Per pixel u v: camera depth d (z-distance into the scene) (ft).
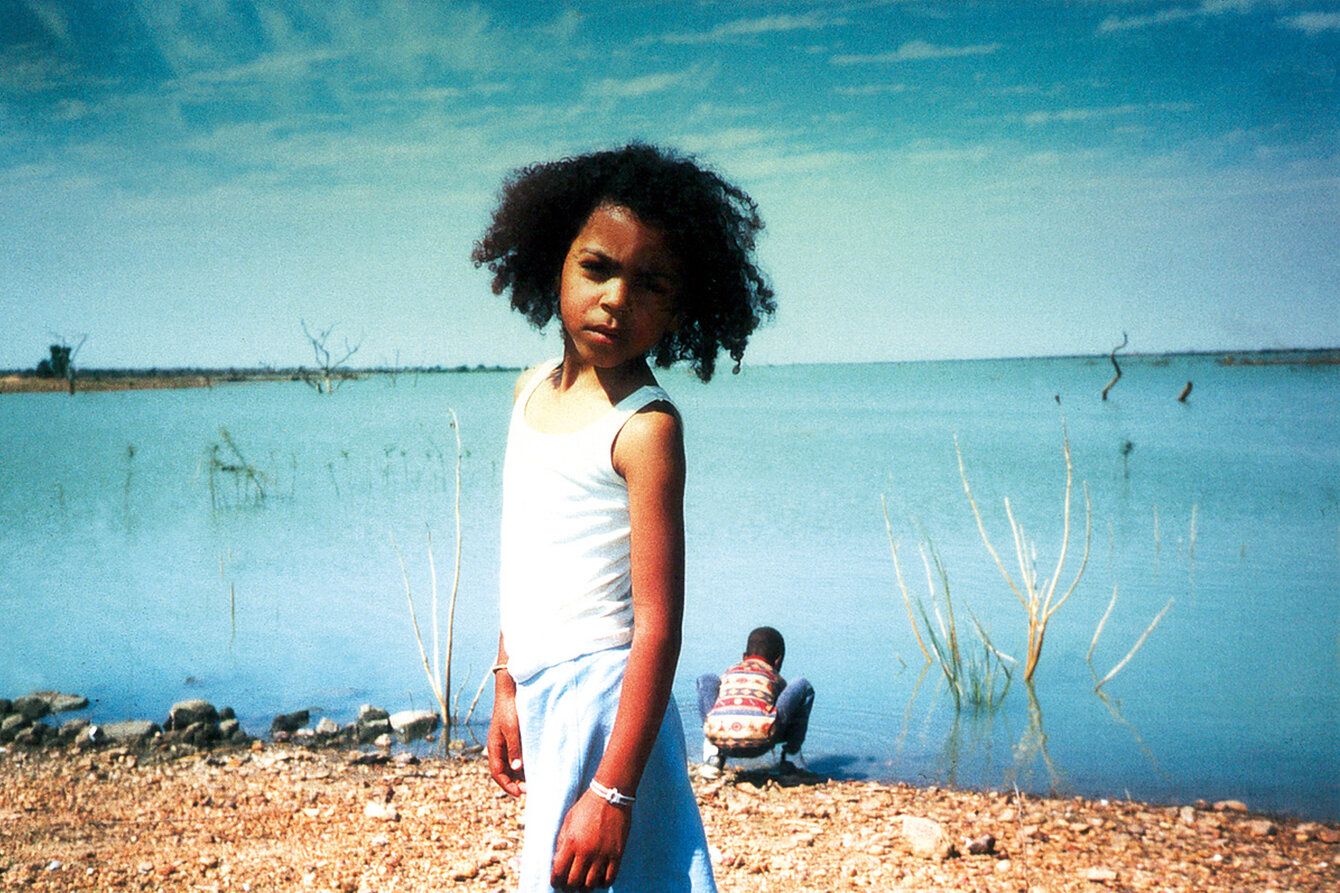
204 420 152.97
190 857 13.38
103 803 15.74
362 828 14.64
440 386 419.33
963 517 51.29
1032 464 79.77
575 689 6.46
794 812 16.14
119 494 61.26
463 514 51.78
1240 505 55.57
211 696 22.50
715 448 96.99
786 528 47.78
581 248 6.45
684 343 7.41
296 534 45.50
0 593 33.14
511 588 6.86
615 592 6.56
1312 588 34.63
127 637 27.48
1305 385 287.89
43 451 93.76
